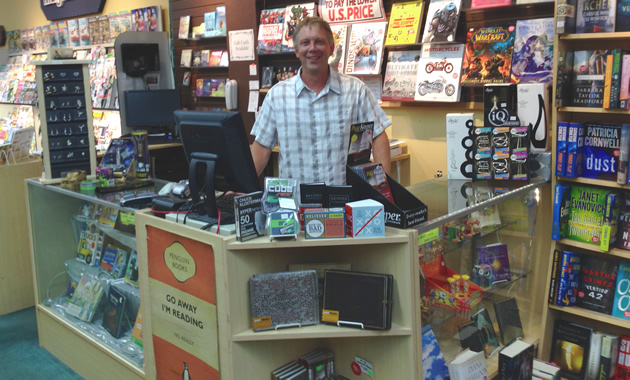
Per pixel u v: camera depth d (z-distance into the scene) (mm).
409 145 4418
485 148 3170
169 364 2584
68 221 3691
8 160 4570
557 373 2859
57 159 3697
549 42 3400
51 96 3645
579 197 3150
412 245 2102
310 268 2291
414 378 2186
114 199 3107
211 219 2307
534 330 3322
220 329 2240
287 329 2199
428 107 4156
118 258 3301
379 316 2123
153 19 6602
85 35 7781
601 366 3145
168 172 6176
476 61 3787
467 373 2385
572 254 3166
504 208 2895
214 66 5836
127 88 6281
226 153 2289
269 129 3205
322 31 2908
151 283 2602
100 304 3369
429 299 2377
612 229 3014
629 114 3139
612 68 2842
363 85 3217
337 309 2178
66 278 3732
